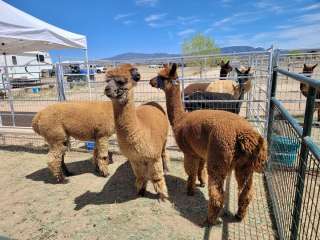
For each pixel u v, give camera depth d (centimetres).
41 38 606
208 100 516
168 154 498
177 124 358
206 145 291
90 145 596
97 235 296
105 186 421
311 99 187
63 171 466
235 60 954
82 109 420
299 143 227
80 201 376
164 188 359
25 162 546
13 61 1925
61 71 590
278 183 311
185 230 295
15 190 422
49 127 412
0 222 334
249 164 267
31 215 346
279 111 328
